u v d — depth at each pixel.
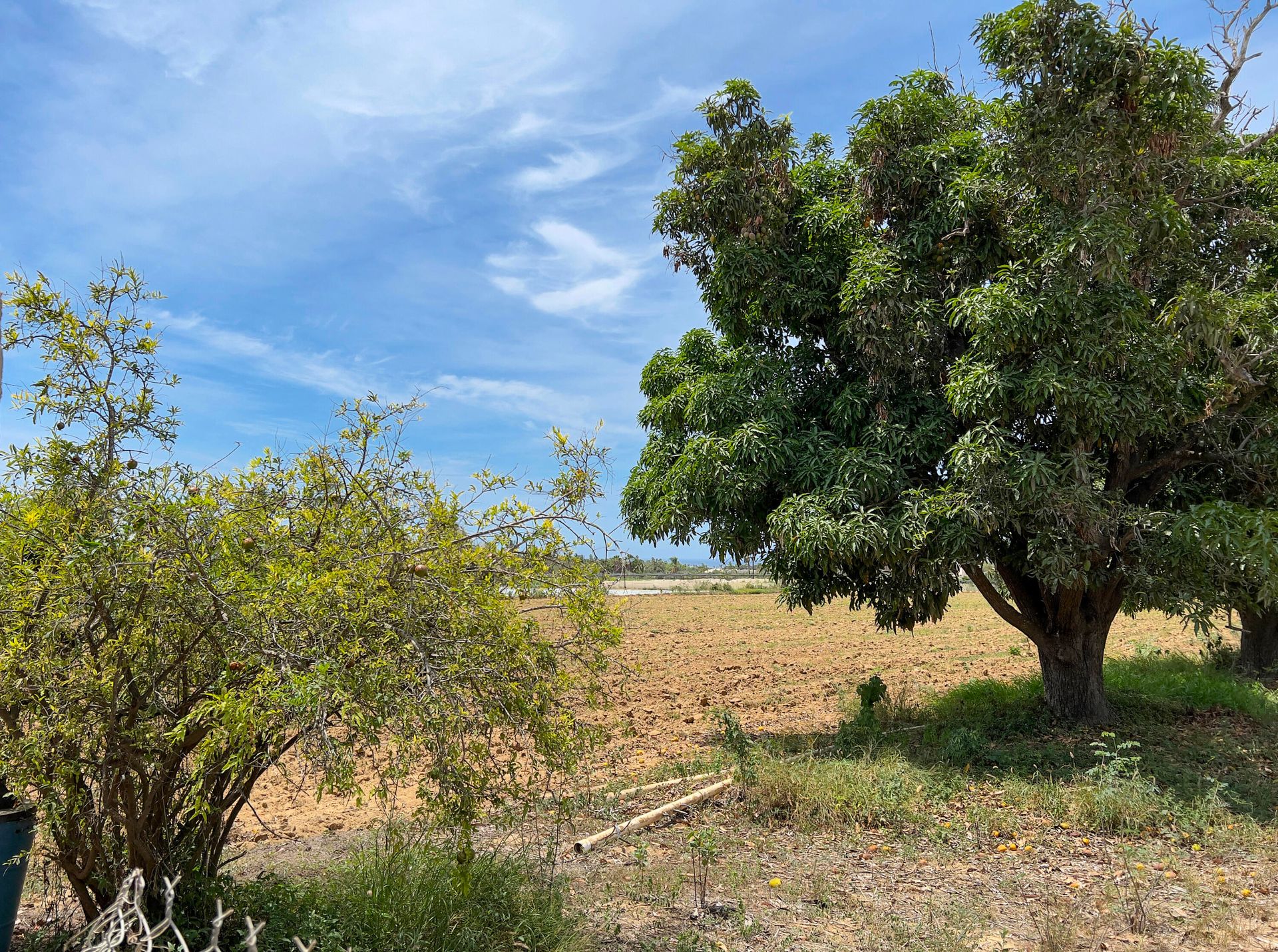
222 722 3.55
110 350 4.32
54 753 3.89
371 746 3.87
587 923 5.07
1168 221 8.72
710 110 10.64
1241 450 9.64
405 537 4.21
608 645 4.55
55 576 3.72
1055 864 6.43
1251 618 14.14
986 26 9.16
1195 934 5.09
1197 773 8.66
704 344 12.69
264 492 4.34
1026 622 11.04
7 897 4.09
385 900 4.56
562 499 4.47
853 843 6.81
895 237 10.23
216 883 4.47
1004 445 8.57
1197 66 8.38
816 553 8.97
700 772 8.66
